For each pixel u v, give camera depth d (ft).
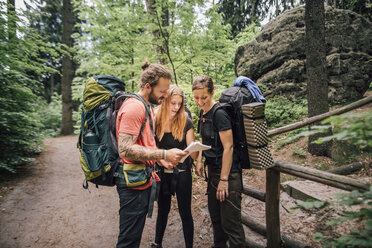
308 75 11.98
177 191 6.72
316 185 8.80
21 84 14.98
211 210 6.37
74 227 8.86
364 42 18.54
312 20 11.49
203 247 7.68
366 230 3.22
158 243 7.33
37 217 9.40
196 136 13.83
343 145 11.29
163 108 6.74
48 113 44.24
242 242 5.54
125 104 4.50
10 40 13.24
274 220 6.06
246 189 7.60
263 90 20.90
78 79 26.17
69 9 34.73
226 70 22.74
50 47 15.24
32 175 13.87
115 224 9.16
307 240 6.37
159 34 15.17
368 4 21.89
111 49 18.31
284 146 13.98
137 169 4.61
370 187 3.55
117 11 16.97
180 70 16.19
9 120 13.65
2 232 8.30
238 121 5.32
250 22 38.01
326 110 11.76
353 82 17.66
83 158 4.83
